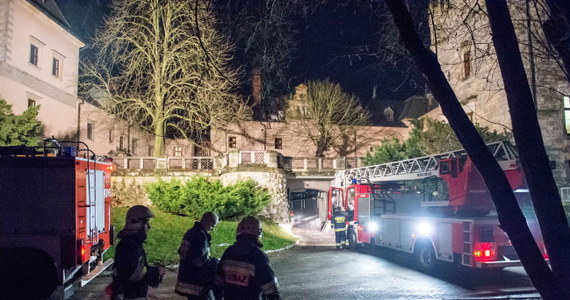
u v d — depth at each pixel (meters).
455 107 3.82
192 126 30.23
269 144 42.00
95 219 8.73
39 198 7.59
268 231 21.98
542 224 3.64
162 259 14.03
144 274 4.78
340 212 18.36
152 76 28.83
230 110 29.83
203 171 27.67
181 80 28.58
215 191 21.59
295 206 39.09
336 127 42.31
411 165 17.25
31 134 19.53
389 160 24.33
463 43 8.75
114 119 32.41
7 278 7.21
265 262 4.01
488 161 3.74
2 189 7.54
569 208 19.86
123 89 30.08
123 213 21.70
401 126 45.62
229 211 21.58
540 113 22.58
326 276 11.87
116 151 36.72
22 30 24.56
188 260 5.00
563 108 22.62
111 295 4.52
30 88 25.28
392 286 10.36
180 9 26.02
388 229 15.12
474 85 26.61
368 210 16.77
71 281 7.97
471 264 10.58
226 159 27.30
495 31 3.74
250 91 41.34
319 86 41.47
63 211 7.61
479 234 10.57
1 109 19.47
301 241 22.47
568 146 22.78
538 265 3.59
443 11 6.79
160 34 28.86
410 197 16.98
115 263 4.57
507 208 3.68
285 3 6.81
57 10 28.77
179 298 9.18
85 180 8.21
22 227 7.50
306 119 41.91
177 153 42.78
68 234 7.55
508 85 3.72
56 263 7.46
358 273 12.27
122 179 26.53
